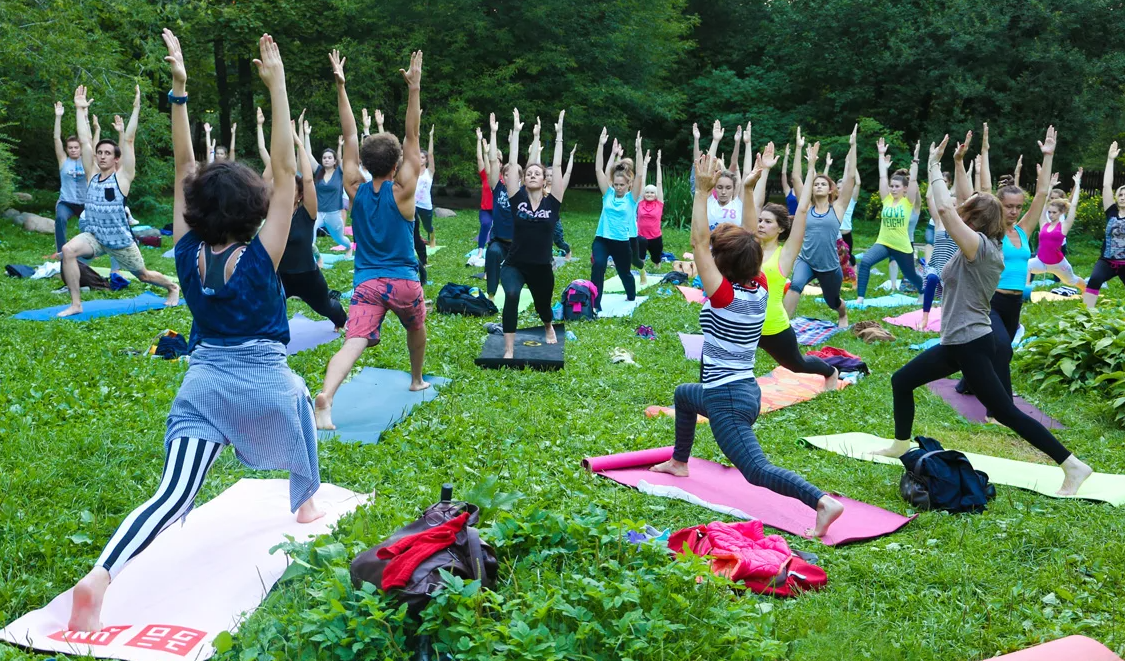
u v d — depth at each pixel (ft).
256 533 13.52
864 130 89.92
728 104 105.60
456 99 83.61
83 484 15.39
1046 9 86.63
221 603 11.46
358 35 88.99
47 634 10.60
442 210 74.74
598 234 34.78
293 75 88.79
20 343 25.03
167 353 24.99
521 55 88.02
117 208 30.32
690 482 16.80
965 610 12.09
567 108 86.94
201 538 13.30
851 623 11.62
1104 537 14.67
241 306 11.24
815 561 13.25
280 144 11.10
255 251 11.21
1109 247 32.37
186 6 68.18
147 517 10.67
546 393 22.80
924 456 16.33
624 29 88.02
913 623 11.78
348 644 9.90
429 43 85.51
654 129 109.91
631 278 35.60
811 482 17.28
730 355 14.78
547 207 25.22
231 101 95.76
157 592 11.72
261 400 11.47
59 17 53.01
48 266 37.24
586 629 9.94
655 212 41.01
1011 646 11.26
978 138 90.12
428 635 10.05
